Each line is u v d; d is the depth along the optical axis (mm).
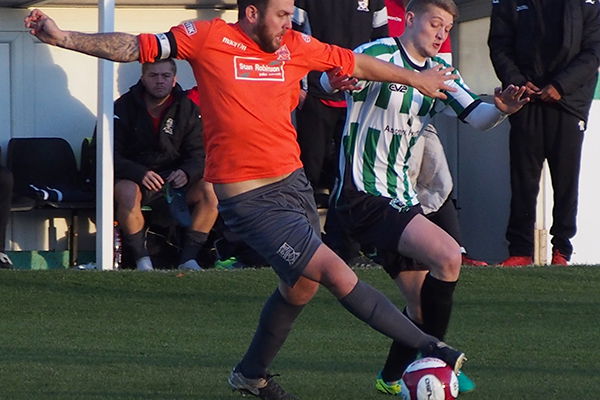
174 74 31469
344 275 15617
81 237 35062
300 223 15766
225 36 15734
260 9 15547
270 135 15828
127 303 25891
